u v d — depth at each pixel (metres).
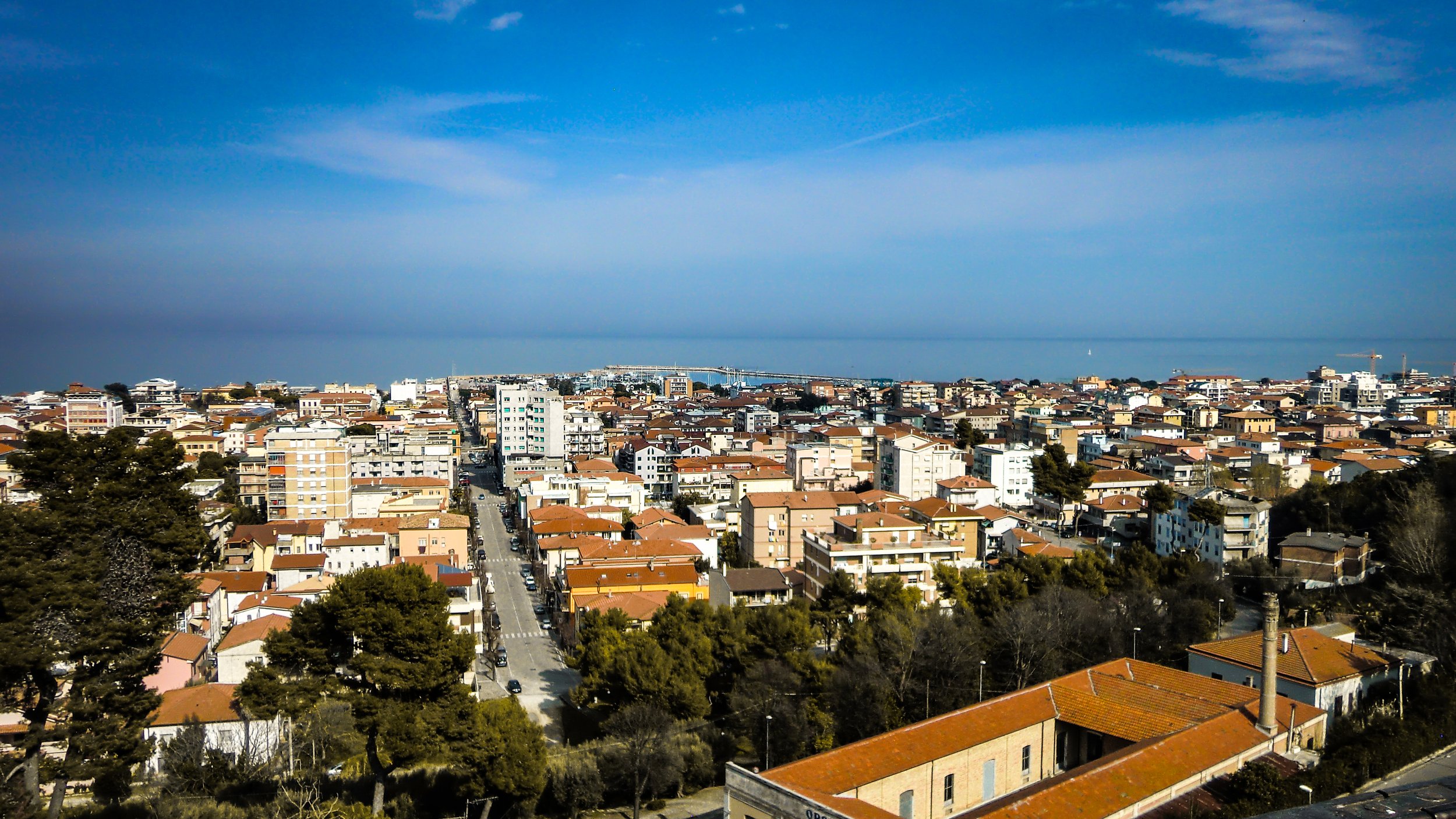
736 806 48.38
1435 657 79.50
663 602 118.25
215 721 86.62
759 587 135.75
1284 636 76.81
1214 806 52.22
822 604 107.31
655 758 73.19
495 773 66.88
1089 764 55.44
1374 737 61.50
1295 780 54.22
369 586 65.06
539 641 131.25
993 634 92.88
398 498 193.00
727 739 82.12
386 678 63.69
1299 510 151.50
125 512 63.75
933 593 130.62
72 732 59.59
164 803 68.62
